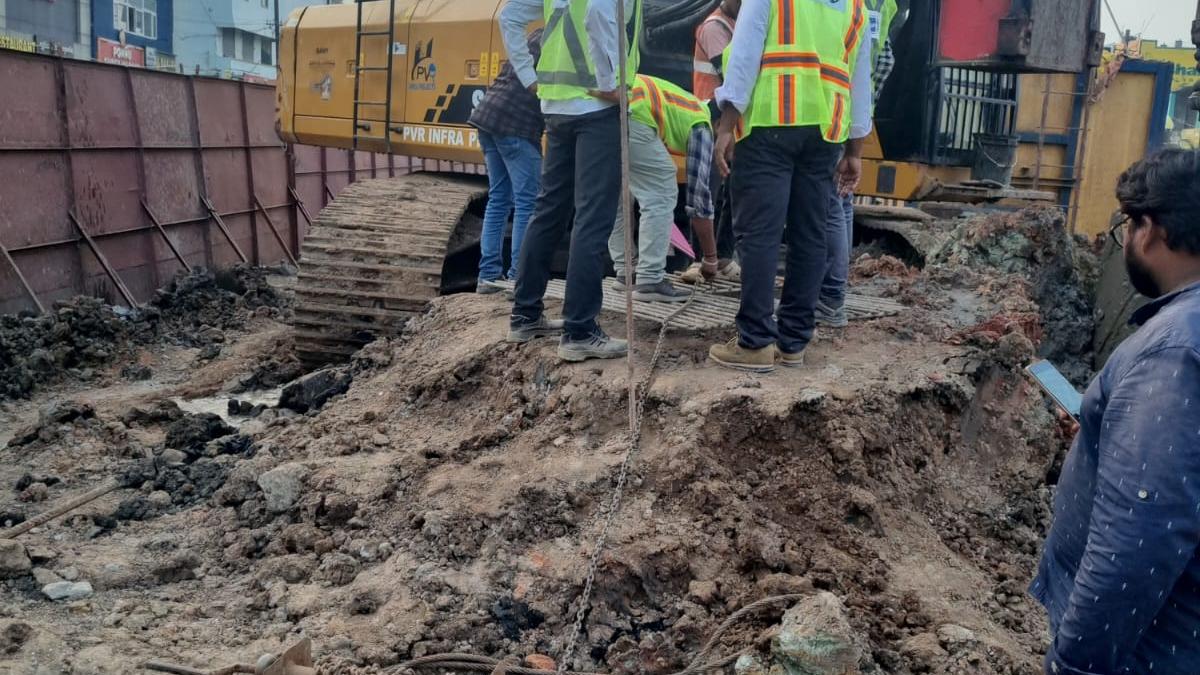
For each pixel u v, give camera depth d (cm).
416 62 895
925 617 371
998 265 831
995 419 511
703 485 412
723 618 369
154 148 1192
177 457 552
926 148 857
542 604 376
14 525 475
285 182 1552
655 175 556
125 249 1138
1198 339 204
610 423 458
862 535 409
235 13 4059
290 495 460
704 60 604
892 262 758
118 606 389
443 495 436
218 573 426
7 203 945
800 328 476
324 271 755
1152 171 223
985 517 456
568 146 500
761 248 449
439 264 746
